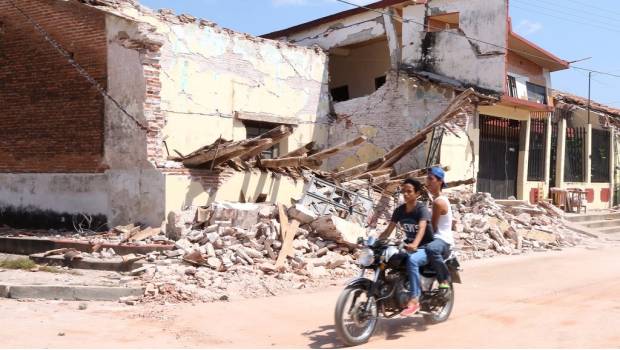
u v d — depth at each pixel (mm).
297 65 20156
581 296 9188
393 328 7250
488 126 21500
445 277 7137
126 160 13438
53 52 14695
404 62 21609
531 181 23375
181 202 13000
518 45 21656
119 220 13523
